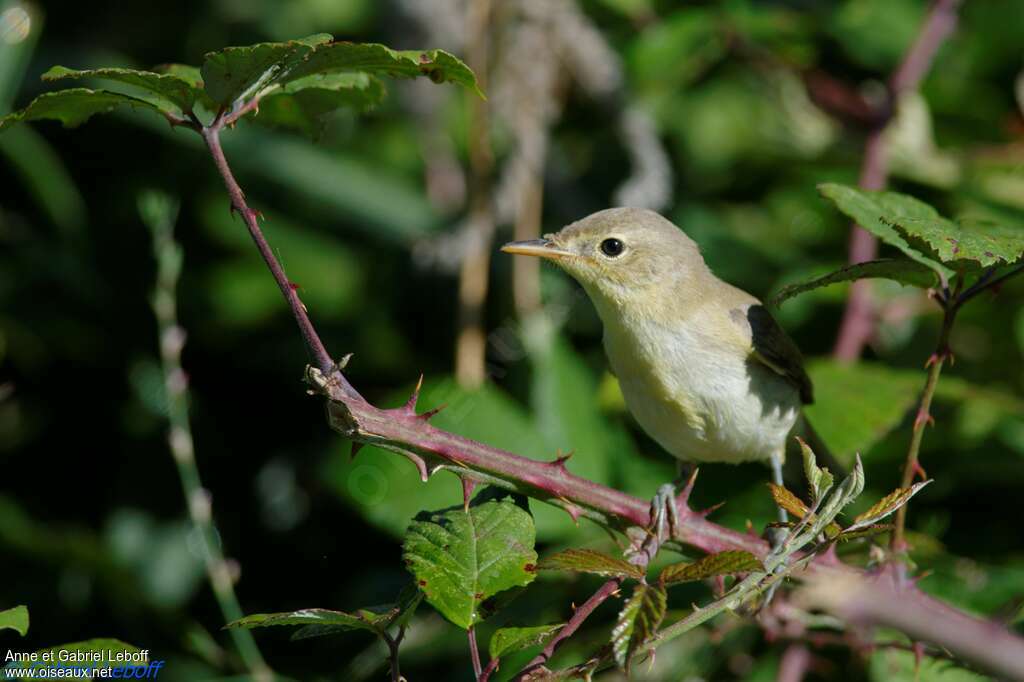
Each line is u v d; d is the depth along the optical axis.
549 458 9.28
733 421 8.66
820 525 5.26
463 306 10.86
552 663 8.16
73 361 11.98
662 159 11.63
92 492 11.78
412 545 5.66
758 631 8.76
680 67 11.54
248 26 12.84
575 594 8.80
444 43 11.87
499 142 11.46
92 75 5.39
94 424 11.93
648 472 9.77
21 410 11.90
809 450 5.45
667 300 8.68
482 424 9.30
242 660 9.52
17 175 12.52
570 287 11.69
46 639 10.33
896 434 9.63
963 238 5.87
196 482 8.66
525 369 11.26
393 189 12.13
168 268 9.08
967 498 9.75
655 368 8.68
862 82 12.43
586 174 12.33
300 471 11.29
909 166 11.44
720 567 5.14
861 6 12.26
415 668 9.02
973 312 10.95
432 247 11.27
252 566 10.98
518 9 11.32
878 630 8.11
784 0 12.64
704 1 12.09
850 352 10.09
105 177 12.51
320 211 12.23
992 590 8.27
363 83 6.68
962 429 9.58
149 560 10.96
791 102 12.04
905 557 6.68
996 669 5.73
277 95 6.75
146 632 10.45
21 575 10.47
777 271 11.27
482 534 5.71
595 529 8.70
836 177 11.83
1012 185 11.26
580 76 11.51
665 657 8.54
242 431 11.68
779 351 8.65
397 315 11.84
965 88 11.95
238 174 12.23
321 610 5.48
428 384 9.98
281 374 11.78
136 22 12.86
